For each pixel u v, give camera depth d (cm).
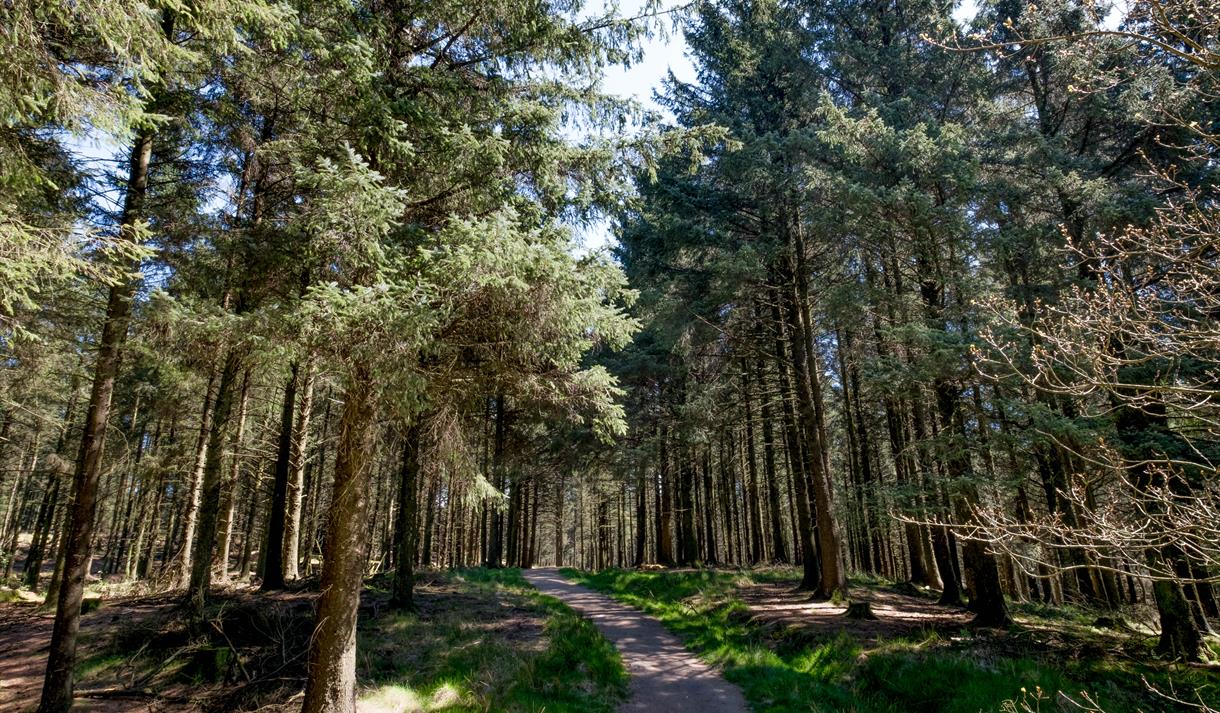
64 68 477
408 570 1153
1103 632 1077
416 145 730
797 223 1512
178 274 825
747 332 1675
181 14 553
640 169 830
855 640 949
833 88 1594
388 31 734
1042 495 1224
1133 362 395
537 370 688
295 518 1603
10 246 434
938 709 690
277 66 710
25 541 3728
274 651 809
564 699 725
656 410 2141
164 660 799
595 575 2153
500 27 774
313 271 646
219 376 1419
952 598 1398
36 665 842
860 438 2067
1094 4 395
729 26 1565
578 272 643
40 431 1691
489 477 2289
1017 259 1102
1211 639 938
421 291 536
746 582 1677
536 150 756
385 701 671
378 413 648
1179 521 384
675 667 923
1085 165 1045
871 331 1525
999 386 919
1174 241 405
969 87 1341
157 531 2475
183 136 881
